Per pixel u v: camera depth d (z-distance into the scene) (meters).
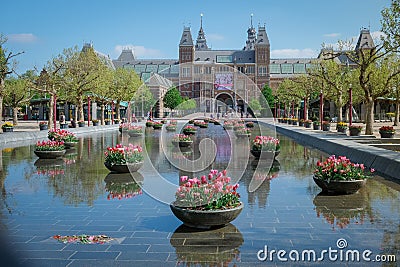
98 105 58.53
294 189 10.20
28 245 6.02
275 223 7.09
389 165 12.01
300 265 5.23
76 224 7.10
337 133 27.03
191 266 5.21
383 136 22.19
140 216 7.61
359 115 61.78
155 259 5.44
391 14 18.97
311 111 70.06
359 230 6.66
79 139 28.22
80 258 5.50
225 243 6.05
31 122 53.12
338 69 36.88
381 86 30.48
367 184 10.62
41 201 8.90
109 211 8.00
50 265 5.26
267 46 114.00
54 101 32.62
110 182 11.16
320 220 7.27
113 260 5.41
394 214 7.66
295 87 54.47
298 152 19.81
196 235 6.43
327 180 9.42
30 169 13.71
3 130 31.03
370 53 23.78
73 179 11.68
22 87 41.94
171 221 7.25
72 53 36.03
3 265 5.25
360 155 14.56
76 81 36.16
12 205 8.54
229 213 6.64
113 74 46.44
